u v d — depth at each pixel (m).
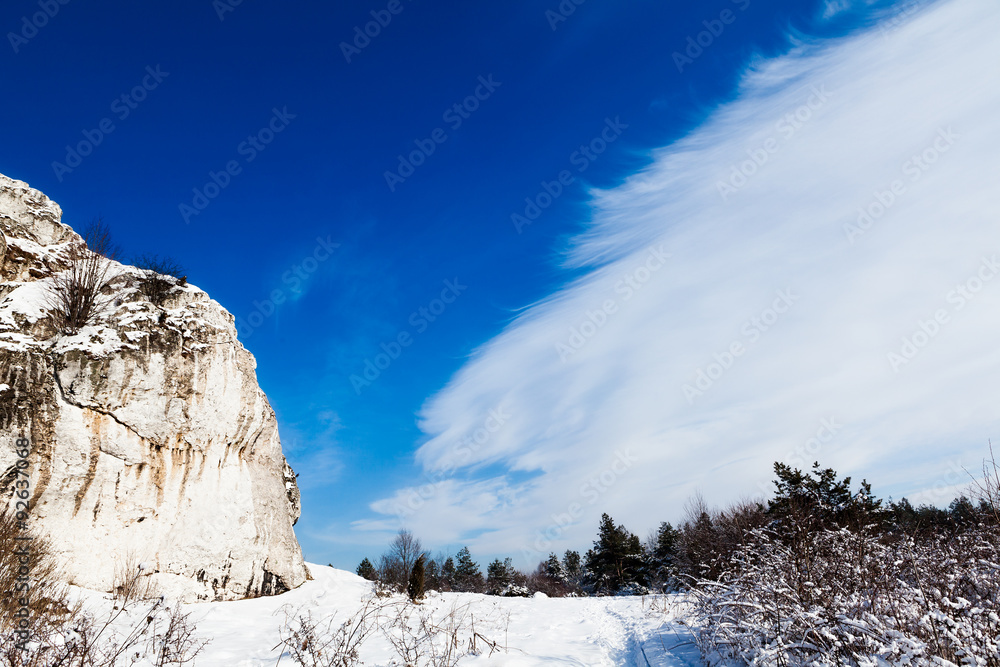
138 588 13.78
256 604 15.26
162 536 15.28
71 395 14.95
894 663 4.32
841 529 7.52
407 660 7.20
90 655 7.42
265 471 19.50
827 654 4.92
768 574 6.71
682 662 7.10
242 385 19.44
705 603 7.40
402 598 15.64
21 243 17.09
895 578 5.96
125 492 15.10
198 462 17.14
